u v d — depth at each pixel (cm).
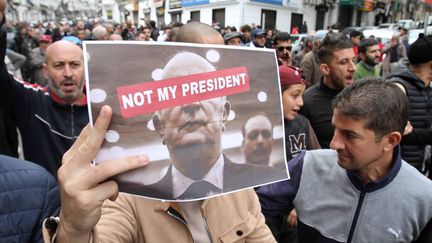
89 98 71
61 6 7944
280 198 140
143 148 76
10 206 98
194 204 103
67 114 215
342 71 237
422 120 243
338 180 127
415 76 238
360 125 108
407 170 121
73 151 72
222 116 84
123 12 4238
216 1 2269
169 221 100
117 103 73
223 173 84
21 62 488
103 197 69
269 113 90
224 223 105
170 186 79
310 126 229
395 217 117
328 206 128
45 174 109
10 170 102
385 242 119
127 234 96
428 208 114
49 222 75
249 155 87
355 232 123
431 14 1491
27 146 217
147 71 76
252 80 88
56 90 209
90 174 66
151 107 77
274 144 90
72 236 69
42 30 1795
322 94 249
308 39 719
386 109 107
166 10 2941
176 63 79
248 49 87
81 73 212
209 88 83
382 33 1216
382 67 731
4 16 176
